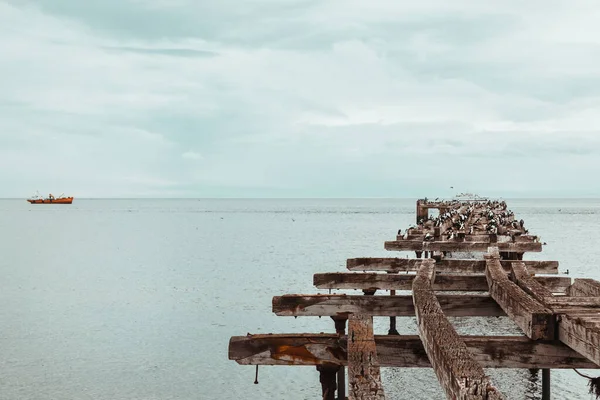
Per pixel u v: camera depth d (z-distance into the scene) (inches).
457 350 212.5
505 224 1059.3
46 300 1119.6
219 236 2918.3
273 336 273.0
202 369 673.0
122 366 688.4
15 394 598.9
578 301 299.1
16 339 813.2
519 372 578.9
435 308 280.7
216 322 903.1
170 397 582.2
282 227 3681.1
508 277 389.7
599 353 226.4
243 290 1205.1
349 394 192.9
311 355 270.5
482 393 174.4
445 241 773.9
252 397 582.2
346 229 3361.2
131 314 977.5
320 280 466.9
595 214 5959.6
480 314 374.3
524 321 281.6
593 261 1611.7
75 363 699.4
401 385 560.4
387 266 593.9
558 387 551.2
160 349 756.6
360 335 242.1
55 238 2834.6
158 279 1393.9
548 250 1945.1
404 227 3548.2
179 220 4948.3
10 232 3289.9
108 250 2187.5
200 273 1496.1
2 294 1192.2
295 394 588.4
